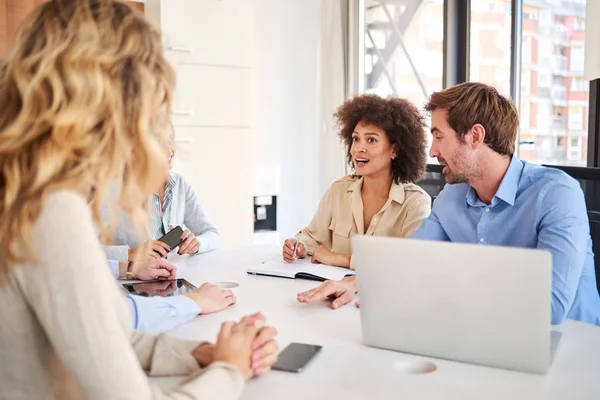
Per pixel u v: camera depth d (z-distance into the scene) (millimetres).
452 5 3953
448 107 1878
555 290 1620
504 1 3627
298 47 4730
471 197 1985
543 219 1786
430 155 1976
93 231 843
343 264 2195
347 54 4645
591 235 2592
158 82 906
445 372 1204
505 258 1154
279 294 1812
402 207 2373
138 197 904
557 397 1081
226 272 2127
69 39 818
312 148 4867
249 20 4137
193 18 3936
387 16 4512
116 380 817
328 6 4645
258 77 4578
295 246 2250
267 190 4668
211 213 4148
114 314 839
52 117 793
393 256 1264
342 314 1600
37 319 848
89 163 823
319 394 1096
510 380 1162
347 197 2525
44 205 801
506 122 1841
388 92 4547
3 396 852
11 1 3533
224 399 970
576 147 3205
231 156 4176
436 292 1238
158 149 880
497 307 1186
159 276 1999
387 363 1253
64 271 793
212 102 4062
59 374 890
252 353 1084
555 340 1373
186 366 1154
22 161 803
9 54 846
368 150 2367
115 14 872
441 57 4066
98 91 807
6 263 806
